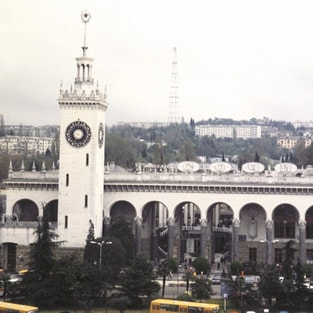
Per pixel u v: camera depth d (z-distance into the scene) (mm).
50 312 151500
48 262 161625
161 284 180000
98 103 194750
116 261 182375
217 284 183875
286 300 154375
